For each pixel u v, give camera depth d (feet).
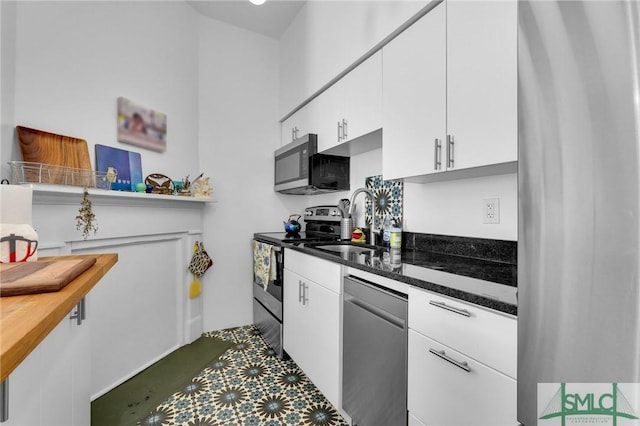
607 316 1.74
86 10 5.54
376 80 5.45
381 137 5.94
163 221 6.95
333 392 4.93
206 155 8.55
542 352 2.10
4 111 4.30
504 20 3.38
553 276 2.01
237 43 9.09
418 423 3.39
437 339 3.15
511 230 4.41
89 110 5.58
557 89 1.96
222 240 8.82
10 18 4.38
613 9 1.68
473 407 2.77
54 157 4.91
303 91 8.00
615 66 1.67
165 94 7.32
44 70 4.87
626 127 1.63
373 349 4.09
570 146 1.89
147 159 6.88
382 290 4.00
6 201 2.90
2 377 1.23
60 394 2.88
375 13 5.31
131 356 6.33
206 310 8.59
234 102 9.04
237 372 6.50
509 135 3.32
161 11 7.22
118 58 6.17
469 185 5.02
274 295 7.45
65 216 4.87
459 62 3.90
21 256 2.87
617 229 1.69
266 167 9.55
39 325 1.58
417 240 5.99
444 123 4.12
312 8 7.54
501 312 2.53
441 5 4.16
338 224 8.23
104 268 3.03
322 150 7.28
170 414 5.12
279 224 9.72
